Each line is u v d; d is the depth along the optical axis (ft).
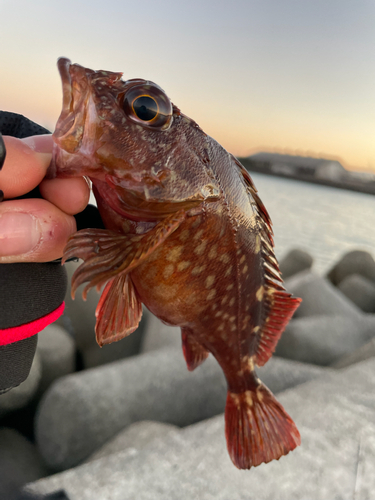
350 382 1.60
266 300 0.68
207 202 0.50
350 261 3.84
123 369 1.59
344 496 1.04
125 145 0.43
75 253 0.40
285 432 0.74
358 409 1.42
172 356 1.70
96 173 0.43
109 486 1.04
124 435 1.34
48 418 1.44
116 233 0.44
